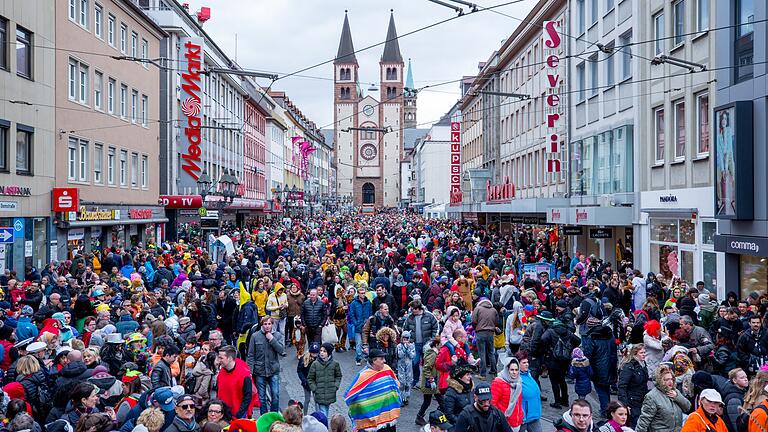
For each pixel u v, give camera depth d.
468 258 26.92
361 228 61.50
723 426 8.01
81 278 20.25
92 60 31.67
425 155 121.19
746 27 19.50
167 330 12.42
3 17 23.94
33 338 12.09
